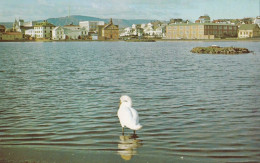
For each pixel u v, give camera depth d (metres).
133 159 10.05
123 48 118.31
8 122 15.55
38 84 27.86
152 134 13.50
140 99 21.20
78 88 25.70
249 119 15.97
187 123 15.23
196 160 10.08
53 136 13.29
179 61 55.94
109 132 13.80
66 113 17.36
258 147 11.87
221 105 19.30
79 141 12.62
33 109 18.39
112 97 21.92
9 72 37.28
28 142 12.52
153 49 108.06
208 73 36.59
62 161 9.69
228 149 11.67
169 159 10.12
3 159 9.77
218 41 183.00
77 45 156.50
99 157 10.14
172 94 22.98
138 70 39.81
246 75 34.69
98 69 40.97
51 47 129.50
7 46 141.12
